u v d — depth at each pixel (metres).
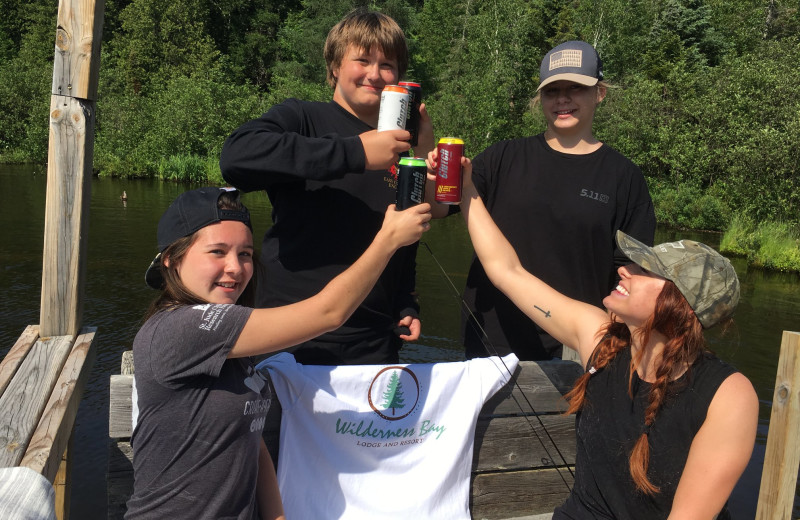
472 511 2.42
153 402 1.46
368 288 1.61
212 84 29.92
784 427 1.97
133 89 38.22
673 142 23.73
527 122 29.48
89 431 5.08
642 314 1.66
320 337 2.17
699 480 1.53
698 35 37.69
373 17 2.11
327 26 41.59
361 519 2.16
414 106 1.89
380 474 2.20
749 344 8.27
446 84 35.44
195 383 1.46
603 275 2.60
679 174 22.94
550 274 2.56
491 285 2.65
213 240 1.53
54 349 2.71
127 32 44.75
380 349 2.26
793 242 14.95
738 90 22.42
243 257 1.60
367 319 2.19
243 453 1.51
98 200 18.66
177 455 1.45
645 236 2.60
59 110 2.72
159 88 34.88
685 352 1.58
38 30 44.12
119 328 7.42
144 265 10.55
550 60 2.58
